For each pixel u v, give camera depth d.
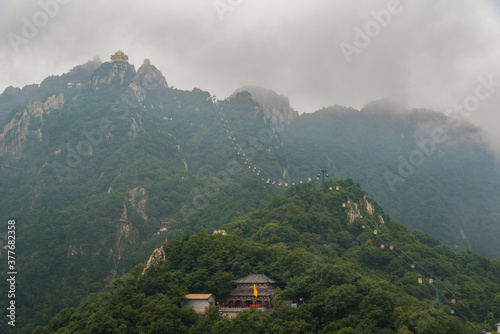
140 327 197.88
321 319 196.88
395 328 190.12
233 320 197.88
